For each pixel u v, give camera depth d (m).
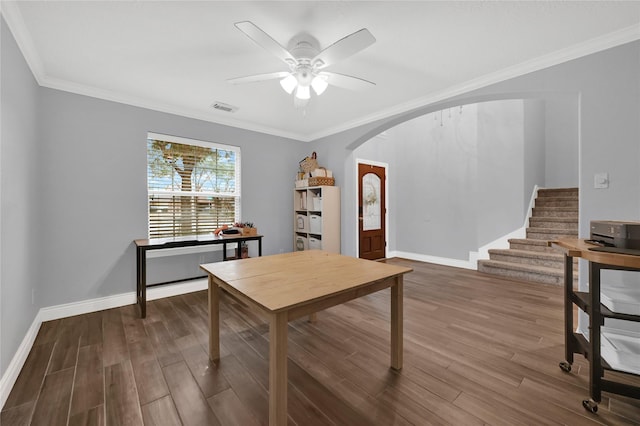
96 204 2.94
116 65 2.46
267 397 1.59
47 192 2.66
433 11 1.80
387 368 1.86
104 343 2.23
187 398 1.58
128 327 2.54
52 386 1.69
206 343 2.24
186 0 1.68
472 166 4.71
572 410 1.46
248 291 1.48
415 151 5.56
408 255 5.69
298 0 1.69
